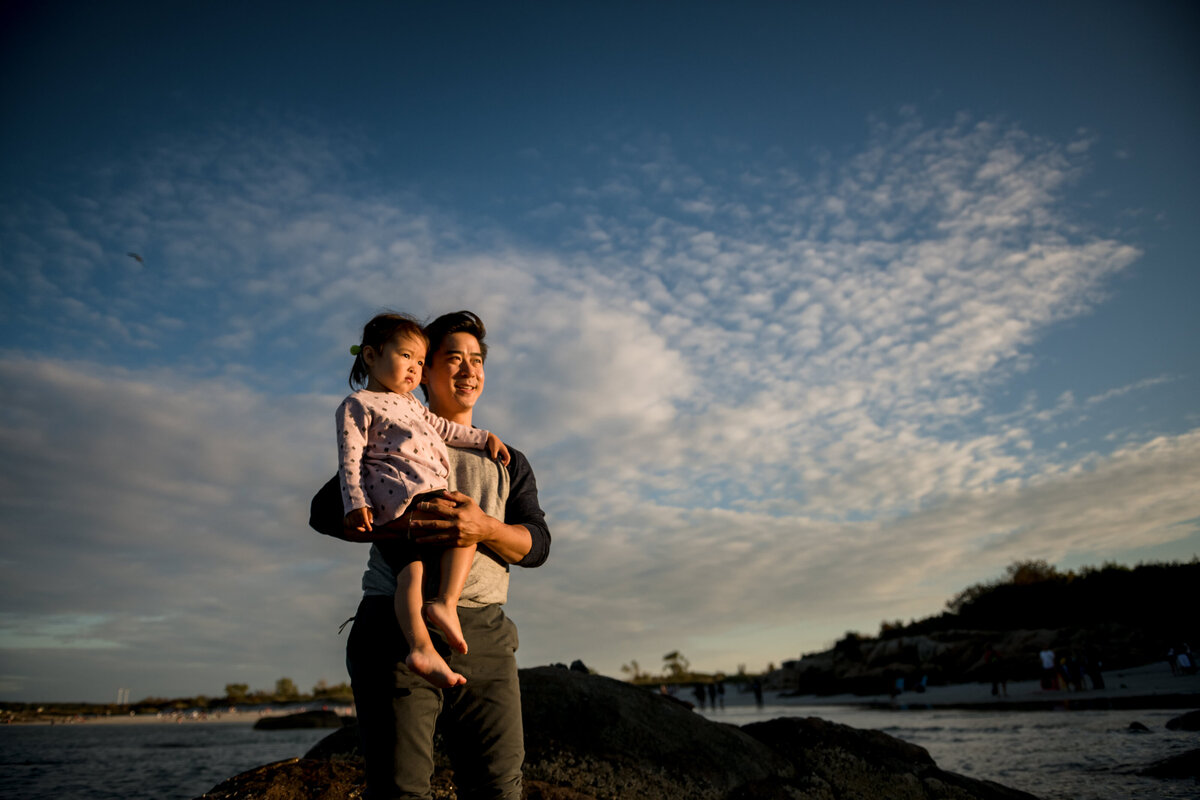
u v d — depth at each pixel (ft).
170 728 185.98
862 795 15.39
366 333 8.17
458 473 7.66
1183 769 23.15
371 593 6.86
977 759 30.71
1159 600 110.42
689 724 16.17
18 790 39.52
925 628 150.10
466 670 6.72
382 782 6.28
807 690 146.30
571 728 15.31
